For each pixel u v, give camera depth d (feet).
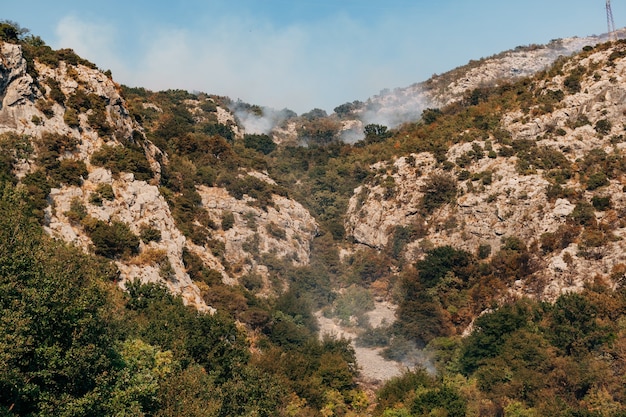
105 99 332.80
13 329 127.95
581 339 288.71
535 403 258.57
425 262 403.95
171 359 190.49
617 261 343.87
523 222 397.60
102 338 153.17
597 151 415.64
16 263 138.31
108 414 143.13
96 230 266.36
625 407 249.34
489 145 458.09
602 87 450.30
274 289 379.76
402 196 468.75
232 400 211.41
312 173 551.59
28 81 289.94
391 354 345.72
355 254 459.73
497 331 306.35
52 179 271.49
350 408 278.26
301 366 277.03
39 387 132.16
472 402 261.03
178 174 397.19
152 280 272.51
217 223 393.50
